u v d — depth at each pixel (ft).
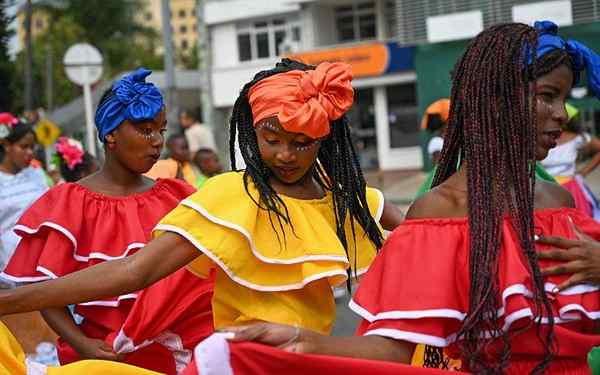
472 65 7.71
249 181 9.32
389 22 88.48
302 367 7.13
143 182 13.85
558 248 7.54
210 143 48.49
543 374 7.49
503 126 7.53
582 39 72.13
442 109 26.02
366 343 7.29
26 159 21.54
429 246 7.41
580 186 28.04
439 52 78.48
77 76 42.42
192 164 37.01
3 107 64.08
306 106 8.92
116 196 13.39
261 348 7.15
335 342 7.25
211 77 96.89
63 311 12.48
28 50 78.54
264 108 9.06
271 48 94.89
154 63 155.33
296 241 9.35
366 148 89.30
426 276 7.27
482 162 7.48
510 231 7.40
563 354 7.48
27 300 8.71
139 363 12.51
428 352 8.31
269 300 9.43
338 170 10.02
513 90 7.55
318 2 88.74
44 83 131.95
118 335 12.03
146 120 13.01
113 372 9.77
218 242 8.94
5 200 20.83
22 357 10.03
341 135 10.06
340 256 9.39
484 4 75.25
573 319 7.54
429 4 77.82
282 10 91.81
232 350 7.18
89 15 116.47
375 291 7.57
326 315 9.82
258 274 9.23
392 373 7.16
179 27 319.47
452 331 7.42
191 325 12.42
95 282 8.71
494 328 7.19
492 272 7.16
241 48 96.12
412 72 83.35
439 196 7.80
